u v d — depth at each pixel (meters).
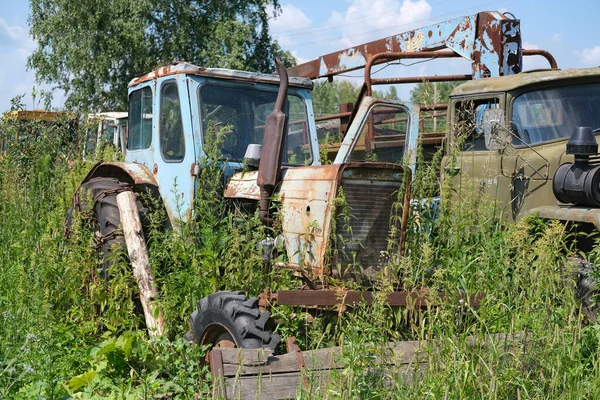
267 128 5.44
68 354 4.97
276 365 4.29
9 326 5.23
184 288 5.39
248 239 5.27
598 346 4.63
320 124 11.34
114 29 28.39
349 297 4.67
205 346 4.71
